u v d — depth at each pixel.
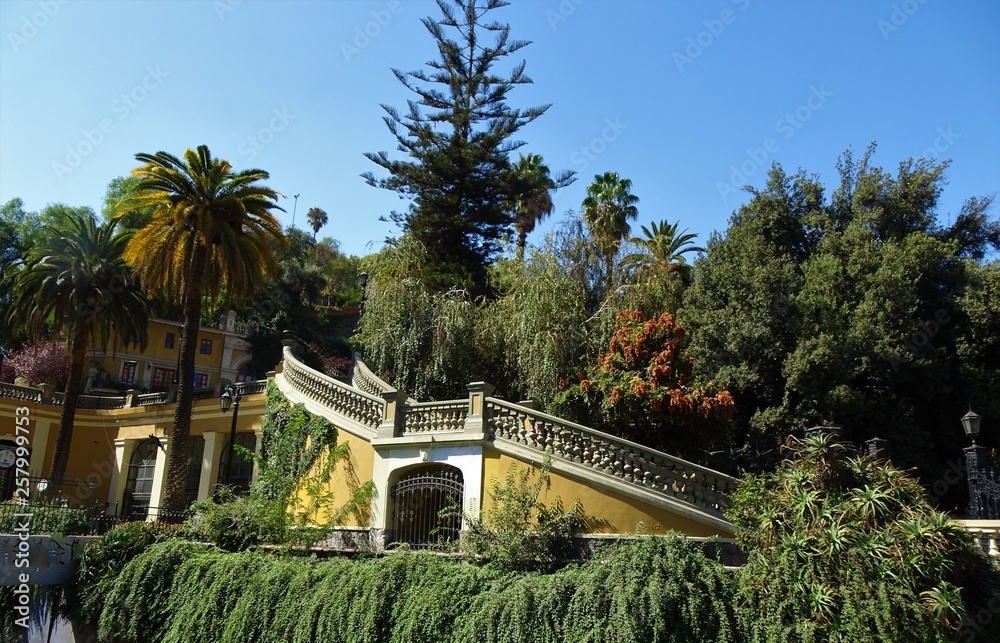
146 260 22.86
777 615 9.80
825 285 23.31
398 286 23.92
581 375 17.77
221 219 22.38
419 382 22.69
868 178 26.69
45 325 36.75
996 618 9.12
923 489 10.37
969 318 23.52
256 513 15.66
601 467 13.72
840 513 9.98
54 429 29.69
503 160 32.88
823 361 20.92
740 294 23.66
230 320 49.62
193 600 14.02
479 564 12.91
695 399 15.13
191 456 27.27
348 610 12.41
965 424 14.20
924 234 24.58
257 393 25.88
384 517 15.45
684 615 10.25
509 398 22.31
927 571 9.18
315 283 52.22
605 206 37.97
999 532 10.84
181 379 21.64
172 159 22.03
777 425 21.27
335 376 40.34
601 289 25.11
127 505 28.11
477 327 23.39
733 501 11.88
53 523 16.38
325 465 17.17
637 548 11.21
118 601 14.71
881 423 21.06
